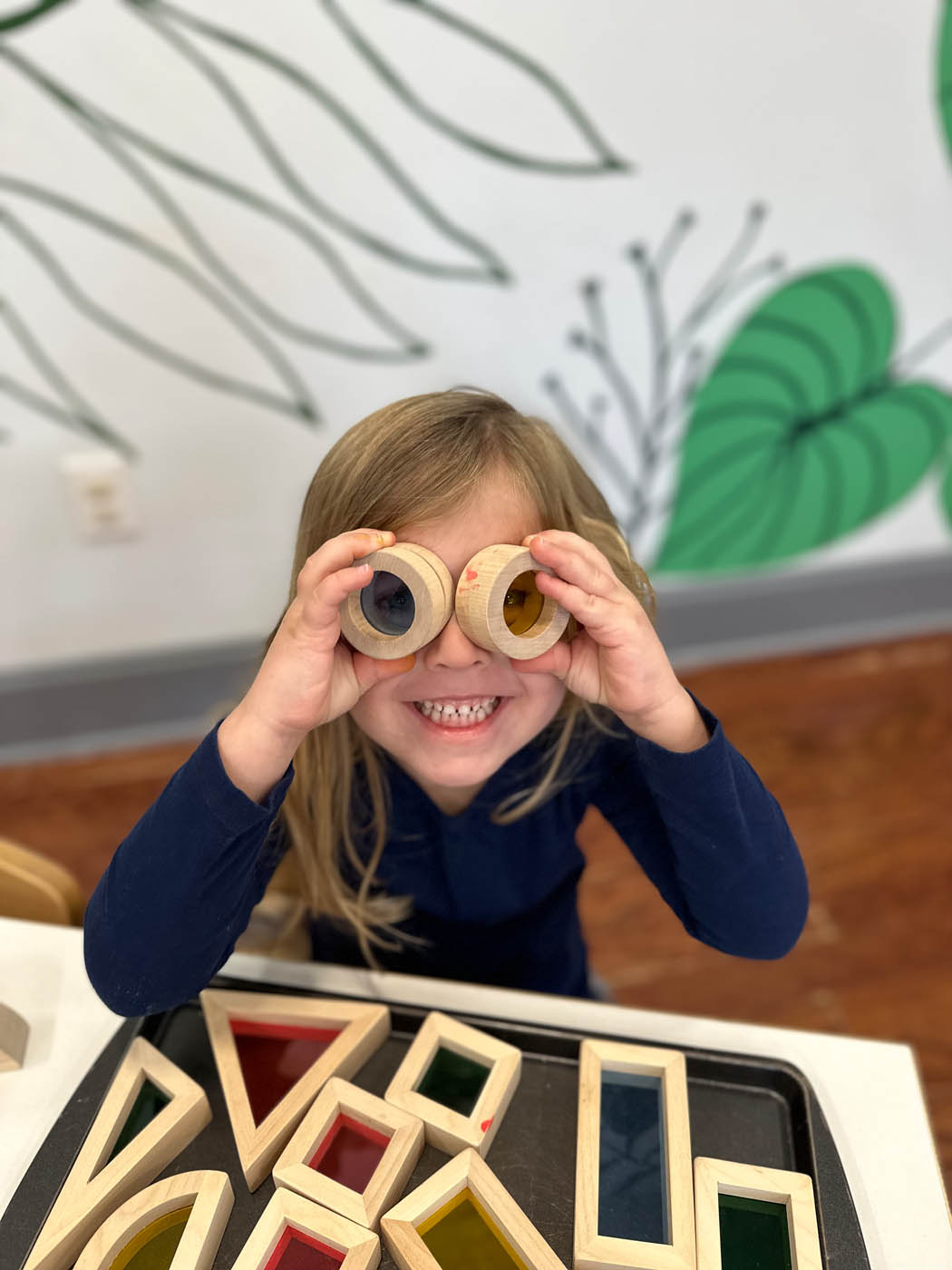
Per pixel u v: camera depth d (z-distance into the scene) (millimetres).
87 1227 497
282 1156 516
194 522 1673
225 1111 559
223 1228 501
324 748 674
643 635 538
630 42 1416
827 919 1476
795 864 644
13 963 650
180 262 1453
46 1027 611
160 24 1290
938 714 1867
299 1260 482
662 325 1658
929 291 1731
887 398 1829
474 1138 523
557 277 1577
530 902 761
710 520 1893
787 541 1954
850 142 1567
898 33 1489
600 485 1796
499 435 586
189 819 538
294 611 535
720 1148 545
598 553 535
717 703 1910
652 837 723
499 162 1466
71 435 1556
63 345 1479
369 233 1480
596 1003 625
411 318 1561
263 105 1364
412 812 707
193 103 1349
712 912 648
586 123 1461
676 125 1494
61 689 1763
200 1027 610
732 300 1664
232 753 540
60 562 1664
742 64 1468
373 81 1372
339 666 551
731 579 1984
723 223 1590
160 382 1539
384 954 794
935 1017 1341
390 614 521
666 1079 557
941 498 1977
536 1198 513
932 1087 1255
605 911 1486
